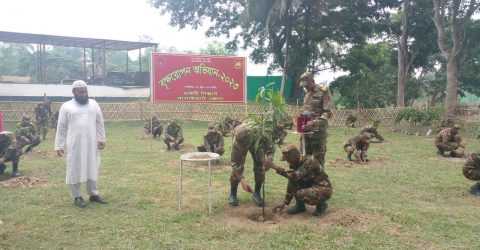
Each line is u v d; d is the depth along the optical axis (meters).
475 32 29.53
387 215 5.92
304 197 5.66
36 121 16.83
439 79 40.91
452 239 4.98
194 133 18.83
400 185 8.04
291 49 29.23
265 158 6.07
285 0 24.64
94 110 6.47
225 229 5.23
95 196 6.59
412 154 12.52
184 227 5.34
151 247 4.67
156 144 14.57
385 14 29.58
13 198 6.81
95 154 6.51
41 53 28.06
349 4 28.33
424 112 20.08
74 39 26.89
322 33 28.28
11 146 8.70
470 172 7.16
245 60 23.12
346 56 30.45
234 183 6.32
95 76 31.14
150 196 7.02
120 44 29.23
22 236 5.03
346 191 7.46
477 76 37.56
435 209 6.30
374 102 31.75
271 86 6.50
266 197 6.95
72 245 4.75
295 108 23.38
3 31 24.22
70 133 6.23
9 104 23.61
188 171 9.37
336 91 33.09
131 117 26.28
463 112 23.50
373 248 4.66
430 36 30.09
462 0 23.52
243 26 29.08
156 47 29.73
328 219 5.67
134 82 30.05
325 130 6.88
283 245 4.73
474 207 6.45
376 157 11.80
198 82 22.39
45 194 7.10
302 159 5.76
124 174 9.02
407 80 34.69
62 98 26.64
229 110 25.34
